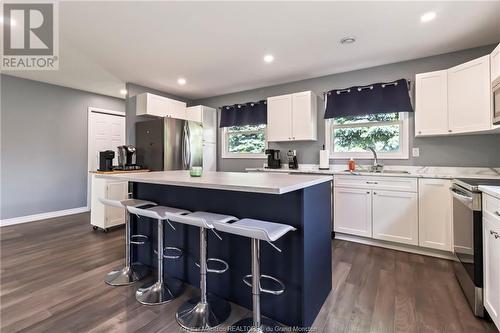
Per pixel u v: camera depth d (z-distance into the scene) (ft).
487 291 5.13
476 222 5.45
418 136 9.82
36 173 13.84
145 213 6.08
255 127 15.44
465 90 8.34
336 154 12.42
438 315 5.47
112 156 12.75
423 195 8.72
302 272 5.03
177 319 5.38
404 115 10.79
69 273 7.50
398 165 10.89
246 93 15.40
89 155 15.94
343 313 5.57
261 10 7.16
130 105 13.87
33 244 10.00
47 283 6.90
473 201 5.50
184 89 15.15
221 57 10.41
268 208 5.54
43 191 14.11
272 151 13.47
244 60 10.71
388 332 4.97
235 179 5.73
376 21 7.70
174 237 7.32
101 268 7.86
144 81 13.60
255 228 4.18
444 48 9.49
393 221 9.29
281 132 12.84
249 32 8.39
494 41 8.95
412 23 7.80
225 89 15.14
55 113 14.48
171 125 13.35
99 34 8.50
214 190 6.41
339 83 12.20
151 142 13.38
